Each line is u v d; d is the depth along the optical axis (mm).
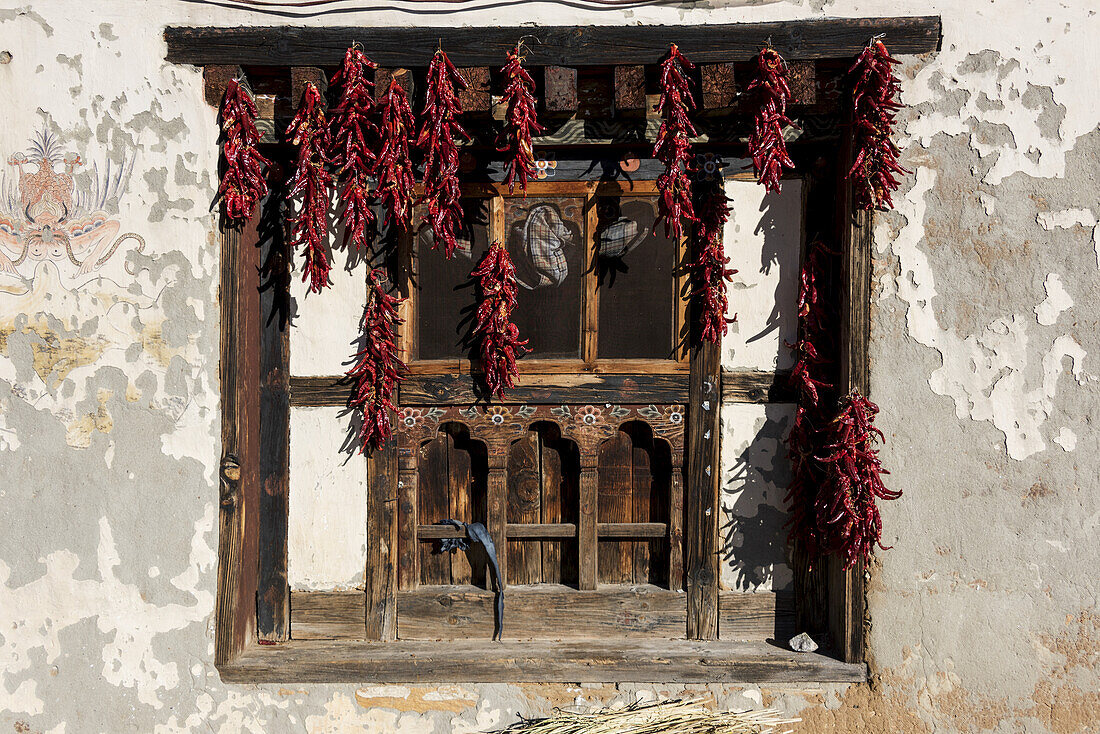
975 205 2482
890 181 2391
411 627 2781
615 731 2453
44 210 2531
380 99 2414
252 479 2686
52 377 2553
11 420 2557
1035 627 2520
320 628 2771
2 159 2523
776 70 2365
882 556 2551
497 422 2760
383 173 2398
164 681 2590
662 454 2795
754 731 2518
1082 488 2492
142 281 2541
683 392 2729
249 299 2623
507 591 2789
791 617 2758
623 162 2650
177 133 2508
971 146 2471
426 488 2816
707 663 2605
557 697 2631
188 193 2525
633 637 2775
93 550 2566
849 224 2514
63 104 2508
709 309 2594
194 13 2480
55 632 2574
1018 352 2488
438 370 2738
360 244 2504
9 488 2566
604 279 2740
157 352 2553
